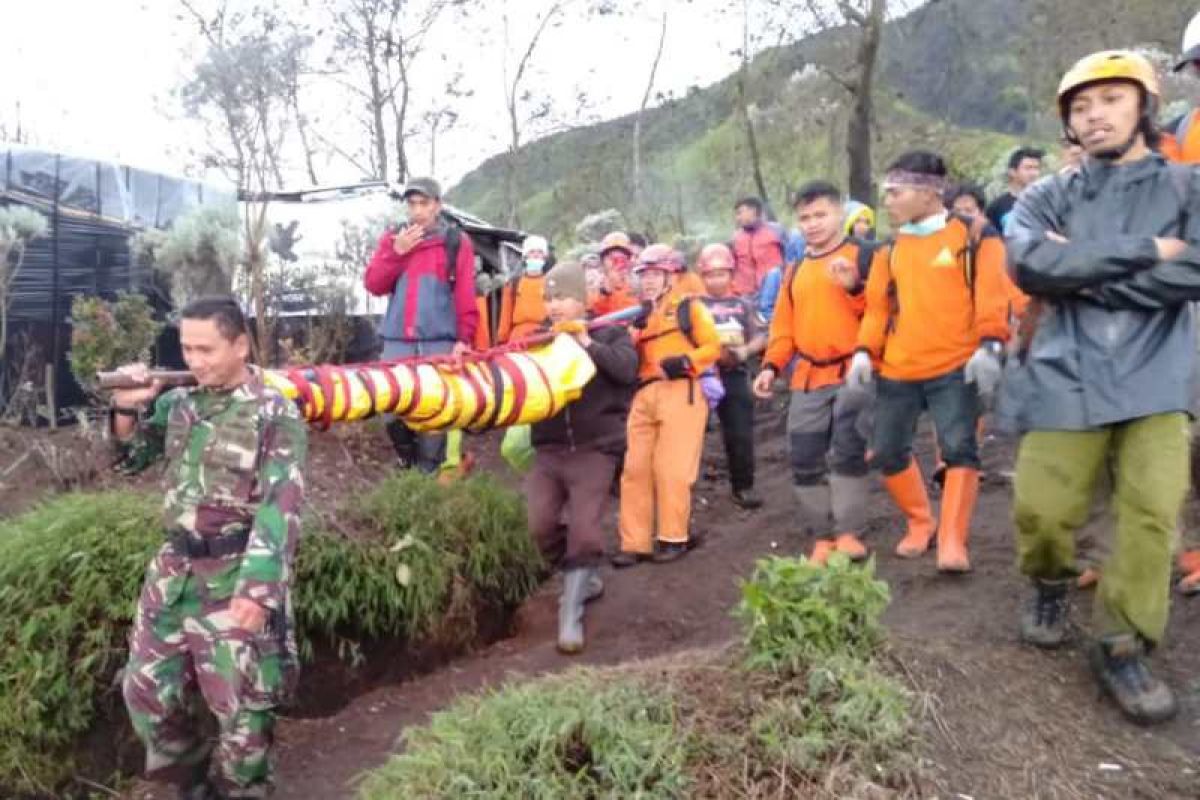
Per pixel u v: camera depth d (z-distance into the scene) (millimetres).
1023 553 3865
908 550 5383
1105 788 3270
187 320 3594
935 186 4895
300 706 5000
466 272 6914
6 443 6820
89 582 4629
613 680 3725
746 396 7191
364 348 9055
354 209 9648
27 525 4988
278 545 3557
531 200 21391
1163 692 3596
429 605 5359
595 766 3271
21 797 4523
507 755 3316
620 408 5297
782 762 3270
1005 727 3510
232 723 3684
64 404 7859
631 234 8344
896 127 18359
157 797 4512
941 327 4922
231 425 3648
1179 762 3383
